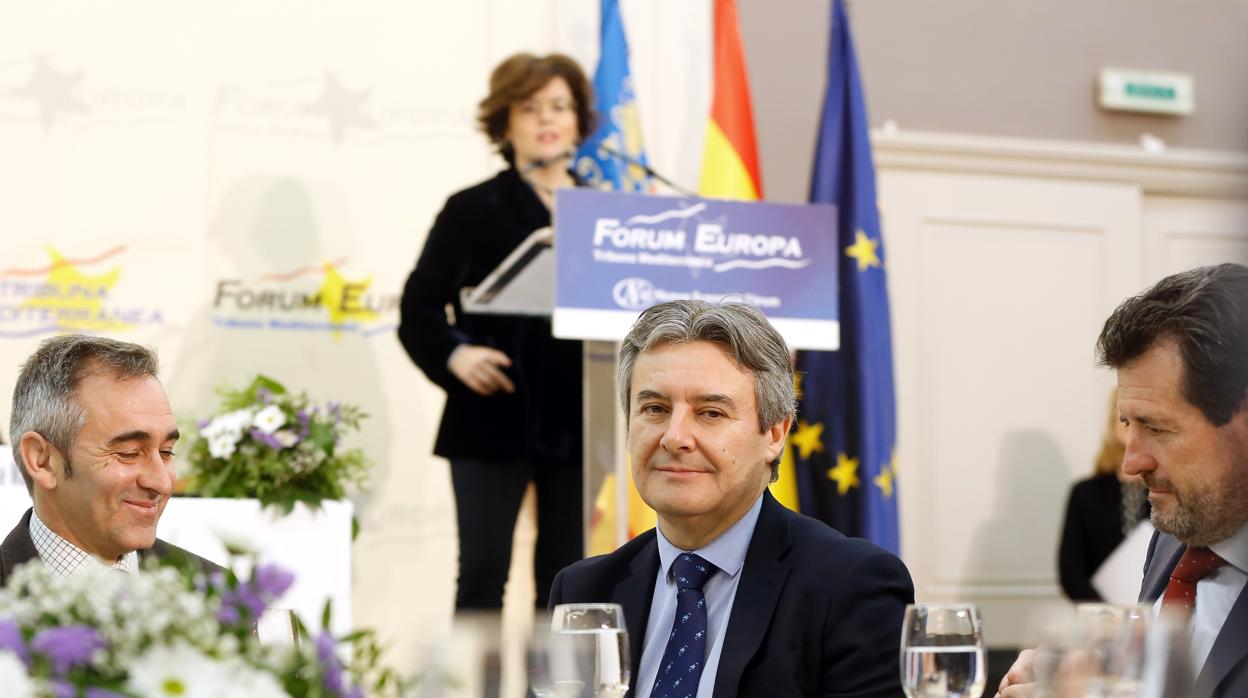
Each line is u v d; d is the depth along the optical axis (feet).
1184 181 28.17
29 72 22.57
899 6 26.99
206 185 23.07
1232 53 28.37
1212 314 8.50
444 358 21.89
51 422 10.80
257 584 6.20
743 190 22.21
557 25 24.61
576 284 16.17
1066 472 27.50
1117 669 6.86
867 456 21.77
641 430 9.66
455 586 22.77
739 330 9.55
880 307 22.35
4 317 22.13
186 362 22.70
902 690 9.14
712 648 9.57
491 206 22.43
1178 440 8.61
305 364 23.21
